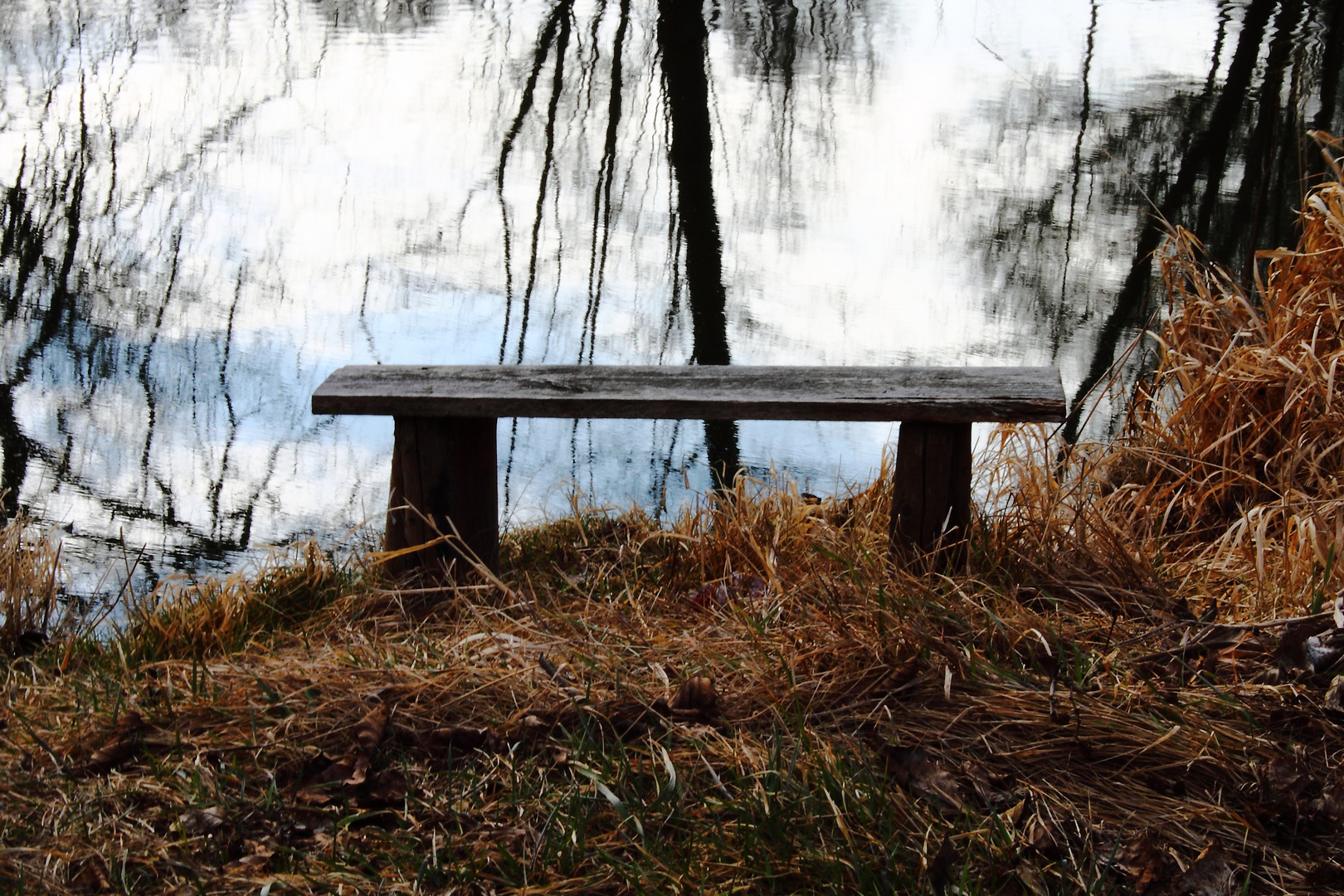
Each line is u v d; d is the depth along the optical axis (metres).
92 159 12.19
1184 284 4.25
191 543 6.32
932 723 2.24
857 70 13.75
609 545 3.73
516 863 1.91
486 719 2.36
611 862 1.88
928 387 3.01
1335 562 2.86
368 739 2.26
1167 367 4.13
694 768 2.11
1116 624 2.71
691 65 11.04
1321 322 3.66
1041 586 2.97
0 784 2.19
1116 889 1.80
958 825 1.95
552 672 2.50
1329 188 3.86
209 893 1.88
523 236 10.29
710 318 8.58
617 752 2.21
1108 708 2.24
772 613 2.76
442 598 3.15
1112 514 3.59
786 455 6.71
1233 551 3.18
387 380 3.24
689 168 10.93
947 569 2.95
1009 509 3.39
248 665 2.66
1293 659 2.42
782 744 2.19
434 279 9.39
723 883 1.84
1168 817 1.96
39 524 6.43
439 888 1.88
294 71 13.88
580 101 12.78
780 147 11.79
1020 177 10.88
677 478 6.55
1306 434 3.48
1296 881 1.81
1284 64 10.73
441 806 2.07
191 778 2.18
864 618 2.62
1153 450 3.82
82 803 2.11
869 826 1.94
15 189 11.59
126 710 2.45
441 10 14.53
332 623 3.05
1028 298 8.83
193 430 7.46
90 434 7.50
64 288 9.55
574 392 3.06
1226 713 2.24
